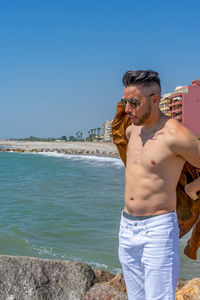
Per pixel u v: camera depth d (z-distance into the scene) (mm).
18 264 4352
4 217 13055
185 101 82438
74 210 14133
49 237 10273
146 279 2457
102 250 9000
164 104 99625
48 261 4473
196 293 4340
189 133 2357
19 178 27656
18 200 16969
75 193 19000
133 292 2635
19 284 4203
